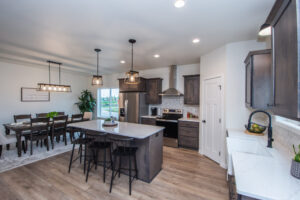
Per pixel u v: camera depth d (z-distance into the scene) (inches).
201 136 143.0
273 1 63.5
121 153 86.0
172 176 101.3
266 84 76.7
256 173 43.8
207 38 103.0
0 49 127.3
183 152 147.0
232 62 110.4
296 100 33.2
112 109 255.4
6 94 178.9
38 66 195.0
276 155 58.6
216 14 74.0
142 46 119.0
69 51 132.2
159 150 107.3
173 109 188.7
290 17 35.6
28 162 119.5
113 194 81.6
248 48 105.8
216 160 123.1
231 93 111.0
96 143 102.3
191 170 110.0
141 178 96.2
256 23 82.6
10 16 76.4
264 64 77.1
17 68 187.0
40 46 119.8
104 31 93.3
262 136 88.0
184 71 182.7
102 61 167.8
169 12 72.5
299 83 32.4
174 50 127.6
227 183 93.0
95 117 273.1
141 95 189.6
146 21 81.1
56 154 137.3
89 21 81.4
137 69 213.0
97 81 134.0
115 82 249.4
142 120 187.5
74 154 138.3
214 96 126.3
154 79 194.1
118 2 64.9
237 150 81.3
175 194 82.0
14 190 83.8
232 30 91.2
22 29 90.9
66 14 74.8
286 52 38.1
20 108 190.1
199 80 158.2
